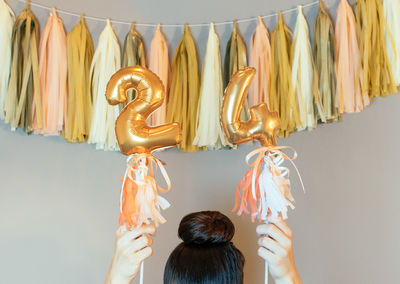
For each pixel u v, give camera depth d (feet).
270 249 4.01
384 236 5.65
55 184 6.01
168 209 6.37
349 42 5.47
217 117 5.87
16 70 5.39
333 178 5.97
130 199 3.75
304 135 6.16
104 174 6.27
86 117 5.86
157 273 6.30
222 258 3.89
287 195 3.93
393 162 5.66
